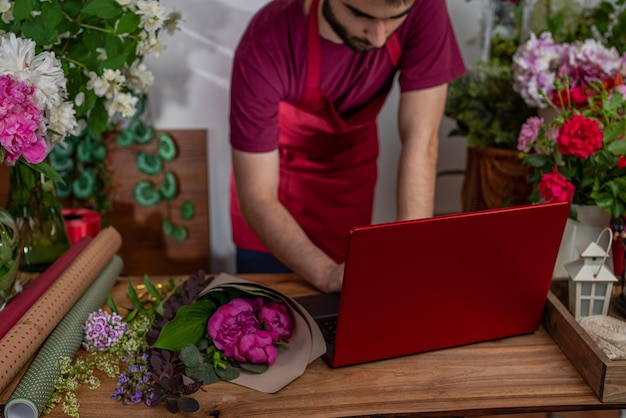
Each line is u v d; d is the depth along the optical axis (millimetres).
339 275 1816
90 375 1471
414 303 1486
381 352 1523
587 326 1569
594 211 1786
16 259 1634
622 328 1553
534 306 1635
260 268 2768
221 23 2838
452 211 3197
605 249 1804
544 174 1772
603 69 2041
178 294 1736
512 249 1513
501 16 2553
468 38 2967
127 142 2863
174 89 2906
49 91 1447
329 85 2207
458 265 1478
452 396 1406
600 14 2391
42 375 1378
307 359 1482
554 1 2445
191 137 2947
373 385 1445
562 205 1501
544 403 1388
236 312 1512
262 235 2023
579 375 1493
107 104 1817
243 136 2072
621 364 1377
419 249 1410
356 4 1764
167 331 1455
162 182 2971
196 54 2871
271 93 2078
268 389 1414
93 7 1660
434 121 2162
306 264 1894
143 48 1822
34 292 1619
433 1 2074
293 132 2447
